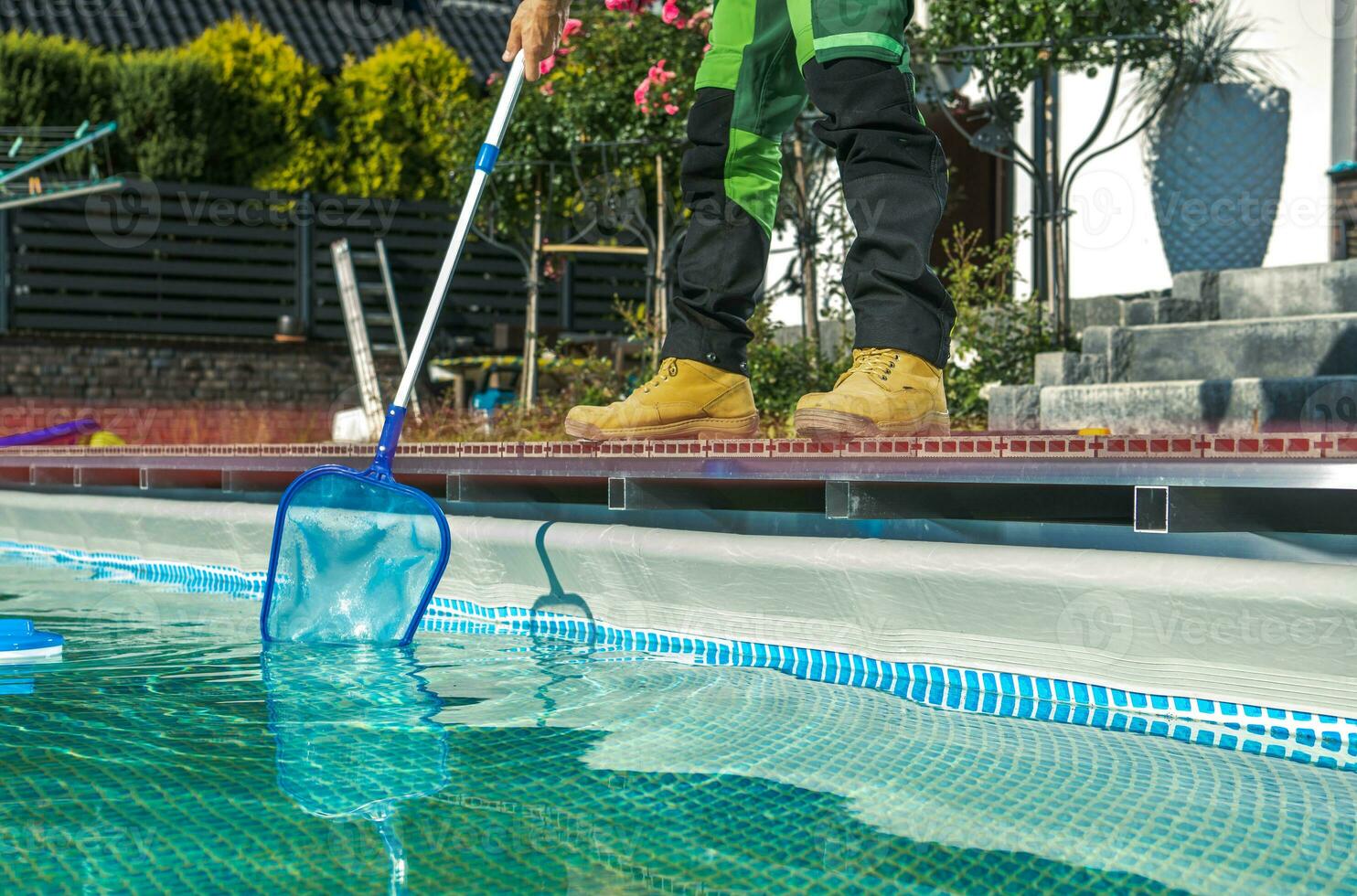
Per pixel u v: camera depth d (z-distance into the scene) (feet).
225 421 38.83
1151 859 3.78
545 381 28.45
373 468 8.61
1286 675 5.41
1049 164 20.01
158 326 39.86
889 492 7.29
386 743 5.24
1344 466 5.24
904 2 8.55
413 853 3.76
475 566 9.76
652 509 8.54
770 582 7.57
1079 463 6.15
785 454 7.43
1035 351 18.69
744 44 9.37
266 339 40.93
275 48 41.68
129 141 39.88
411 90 42.68
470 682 6.75
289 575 8.53
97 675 6.97
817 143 21.09
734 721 5.72
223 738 5.31
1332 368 15.65
